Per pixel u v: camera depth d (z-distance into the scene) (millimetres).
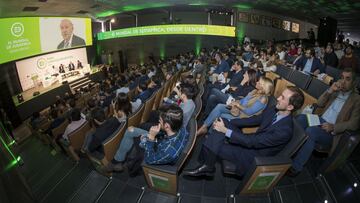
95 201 2490
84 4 10727
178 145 2070
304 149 2164
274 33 18125
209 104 3895
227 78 5508
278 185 2316
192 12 15492
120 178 2705
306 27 22547
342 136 2143
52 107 7961
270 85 2955
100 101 7184
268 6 14656
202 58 9422
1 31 8297
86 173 3059
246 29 15477
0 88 7613
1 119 6078
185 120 2979
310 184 2303
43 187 3023
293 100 1969
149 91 5117
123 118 3320
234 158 2250
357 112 2320
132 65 16984
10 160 2260
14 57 9016
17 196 1950
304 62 5613
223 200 2264
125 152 2727
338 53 7133
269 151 2115
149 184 2406
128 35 15172
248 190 2191
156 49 16297
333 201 1947
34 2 8250
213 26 13953
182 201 2291
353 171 2094
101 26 16734
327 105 2854
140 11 15102
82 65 14969
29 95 10367
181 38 15680
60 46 12039
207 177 2529
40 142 5461
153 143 2119
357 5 11914
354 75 2512
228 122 2732
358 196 1856
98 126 3248
